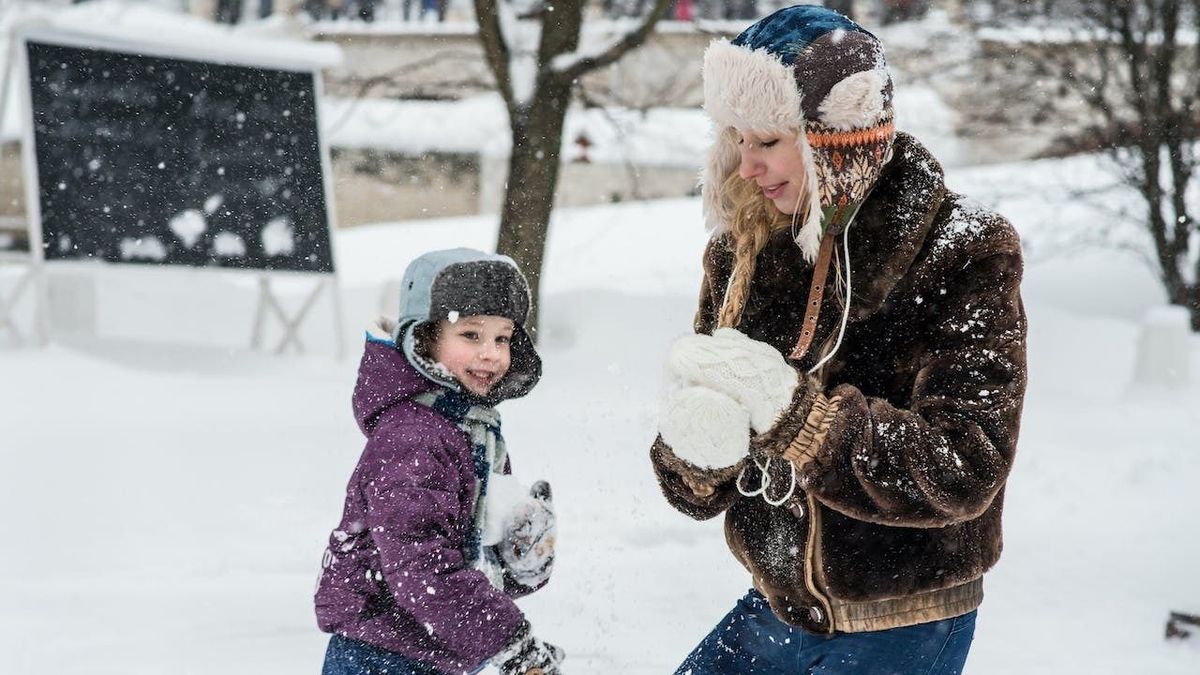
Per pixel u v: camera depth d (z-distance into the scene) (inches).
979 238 98.7
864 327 101.0
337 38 964.6
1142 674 184.2
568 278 698.8
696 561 238.4
